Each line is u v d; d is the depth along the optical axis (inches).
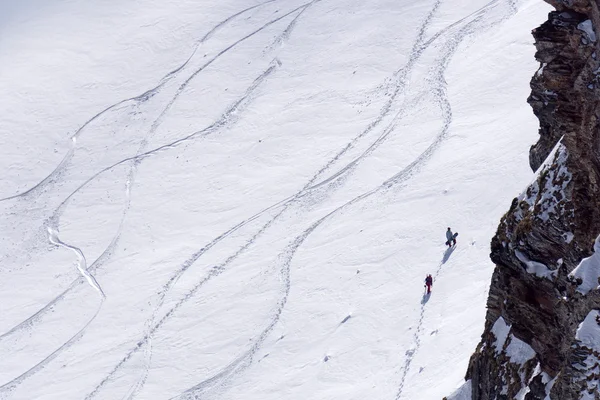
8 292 3550.7
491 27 4483.3
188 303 3068.4
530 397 740.7
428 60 4404.5
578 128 689.6
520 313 778.8
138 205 4008.4
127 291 3331.7
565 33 685.3
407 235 2896.2
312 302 2741.1
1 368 3031.5
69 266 3656.5
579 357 576.1
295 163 3949.3
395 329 2383.1
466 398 886.4
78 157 4505.4
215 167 4148.6
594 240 670.5
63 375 2896.2
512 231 770.2
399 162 3555.6
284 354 2536.9
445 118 3777.1
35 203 4195.4
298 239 3228.3
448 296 2412.6
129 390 2674.7
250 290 2974.9
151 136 4539.9
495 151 3238.2
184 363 2711.6
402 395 1993.1
